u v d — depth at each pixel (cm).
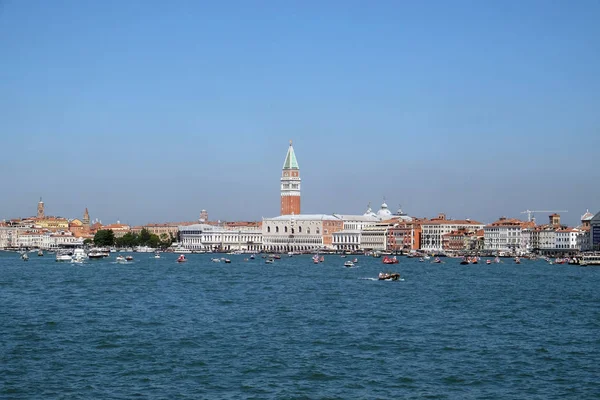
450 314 16375
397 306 17900
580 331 14050
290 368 10831
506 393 9694
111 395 9462
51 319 15175
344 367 10925
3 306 17488
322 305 18050
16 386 9806
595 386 10031
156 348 12125
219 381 10131
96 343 12500
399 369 10825
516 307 17862
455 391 9750
